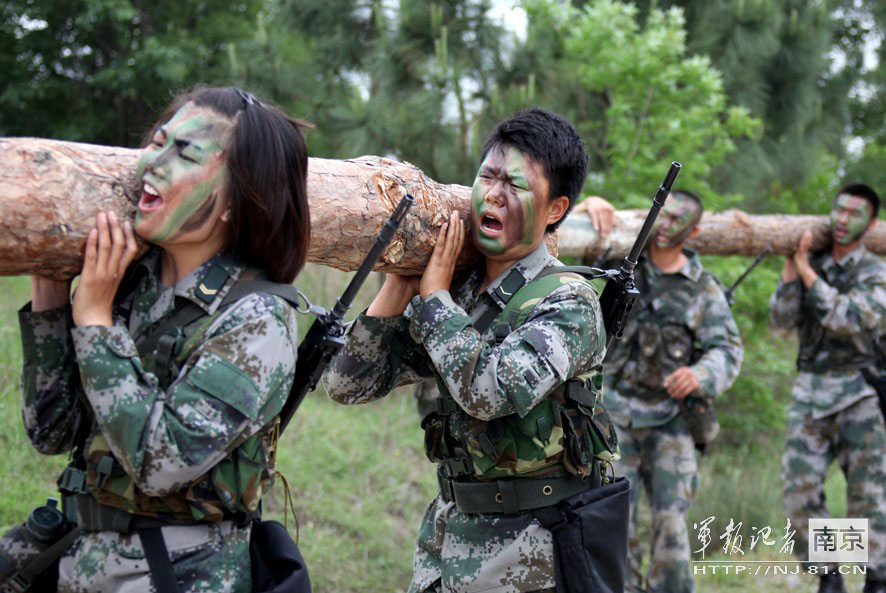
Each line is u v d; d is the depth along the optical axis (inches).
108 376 66.1
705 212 195.6
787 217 203.0
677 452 173.0
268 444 75.9
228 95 71.3
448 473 97.5
